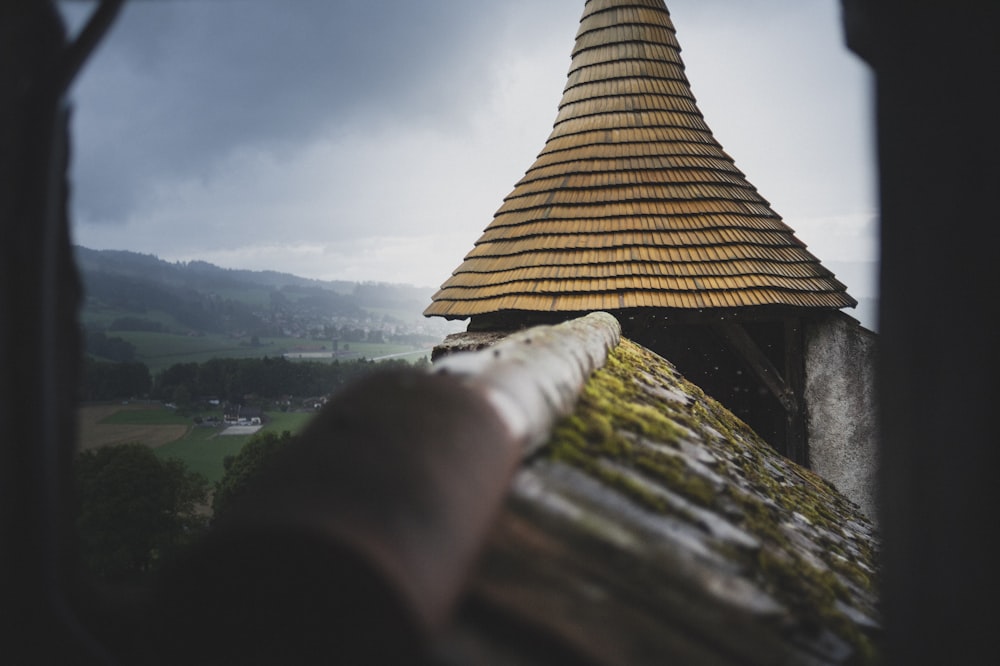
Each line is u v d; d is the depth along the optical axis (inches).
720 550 72.1
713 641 55.1
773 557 83.3
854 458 438.9
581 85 490.3
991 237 54.7
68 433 61.3
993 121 54.7
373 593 38.4
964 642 55.7
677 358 451.8
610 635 48.2
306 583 41.7
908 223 62.4
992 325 54.3
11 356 54.4
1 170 52.8
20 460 55.1
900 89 63.4
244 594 42.5
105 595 61.2
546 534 56.8
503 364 78.1
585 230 436.8
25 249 54.8
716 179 454.6
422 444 46.7
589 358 129.6
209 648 43.7
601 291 414.3
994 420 53.9
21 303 54.8
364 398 50.0
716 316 416.8
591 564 55.7
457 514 44.5
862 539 158.6
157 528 1273.4
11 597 55.1
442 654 42.3
